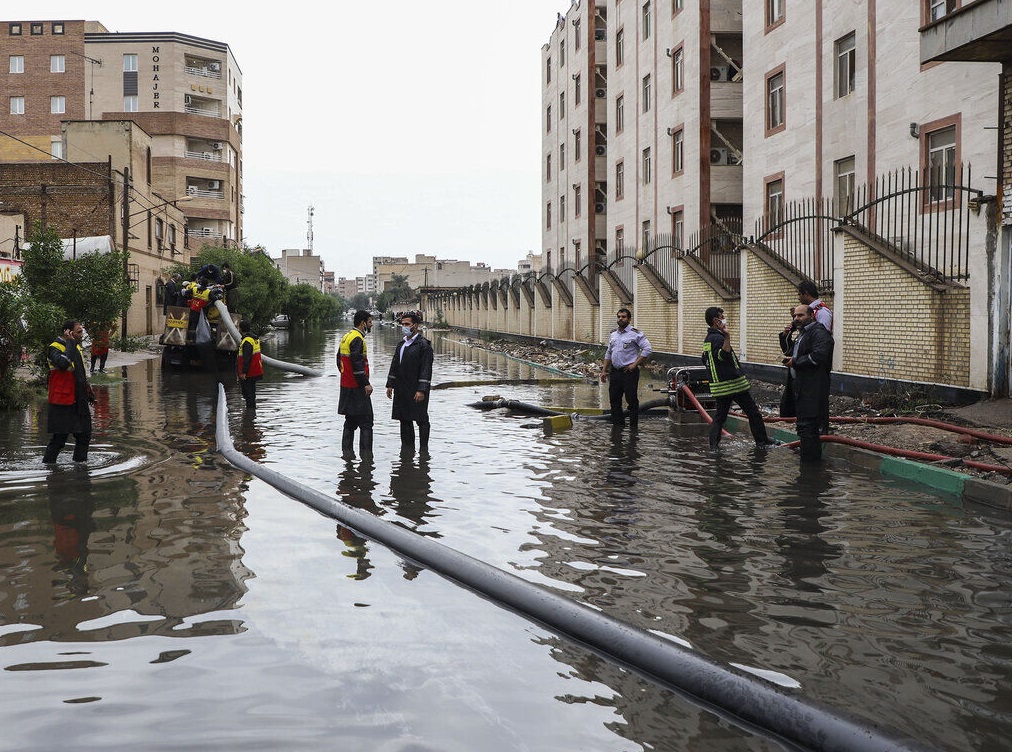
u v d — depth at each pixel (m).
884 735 3.06
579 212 46.03
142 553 5.96
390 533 6.16
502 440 11.69
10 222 33.12
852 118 20.02
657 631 4.43
